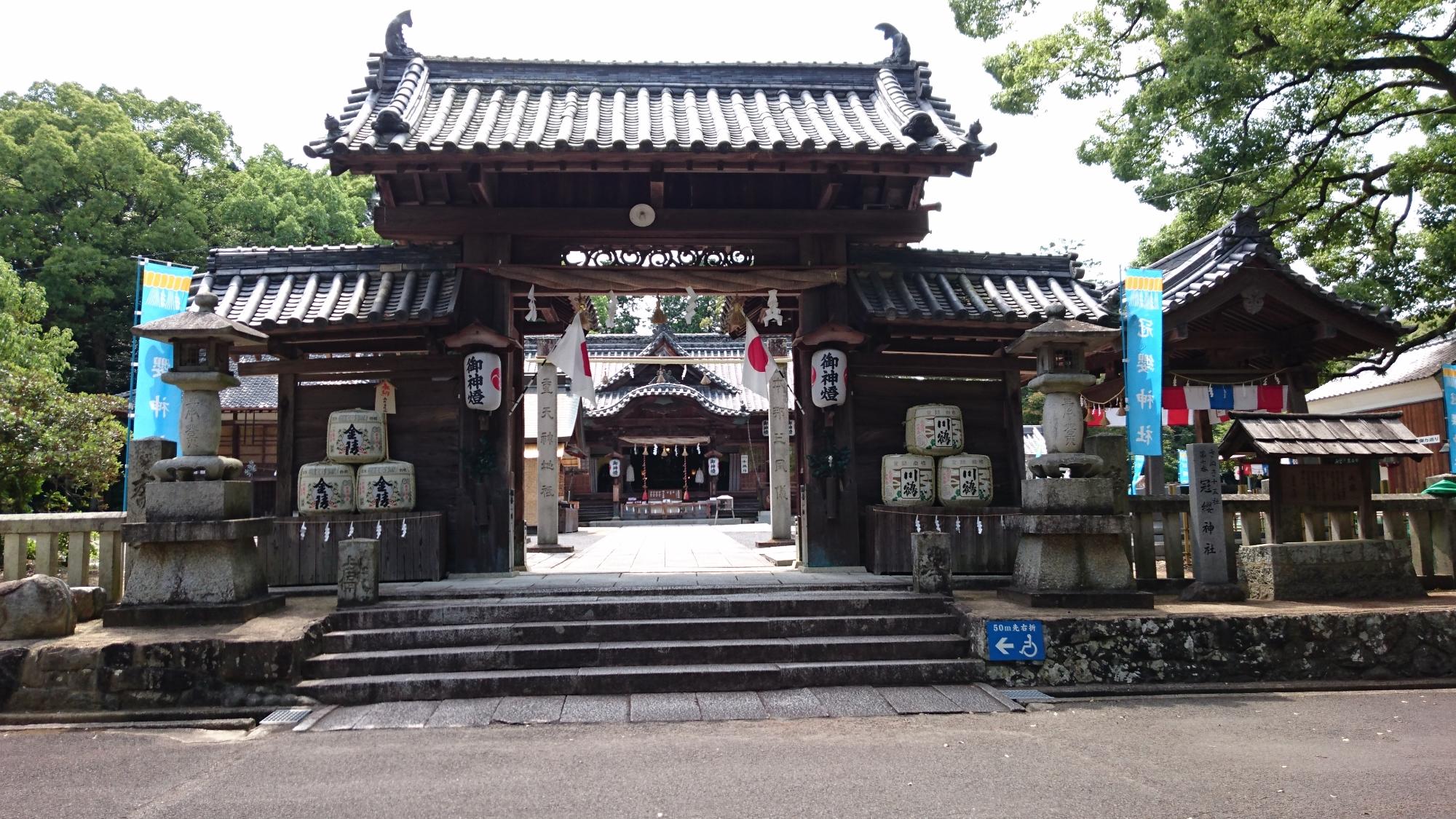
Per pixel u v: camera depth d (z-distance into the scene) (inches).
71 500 708.0
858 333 400.8
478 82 455.8
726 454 1485.0
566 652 289.0
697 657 292.8
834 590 343.3
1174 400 486.6
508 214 412.2
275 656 271.7
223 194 1477.6
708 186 434.0
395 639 296.7
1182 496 372.2
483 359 401.1
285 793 195.3
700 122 428.1
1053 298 429.4
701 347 1520.7
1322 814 179.0
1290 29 561.6
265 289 409.1
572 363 461.4
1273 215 649.0
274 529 381.4
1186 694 284.8
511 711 258.8
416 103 421.1
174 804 189.5
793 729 242.7
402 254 427.5
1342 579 346.0
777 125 431.2
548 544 627.2
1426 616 306.8
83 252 1242.6
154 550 306.7
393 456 412.2
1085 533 325.1
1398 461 379.9
